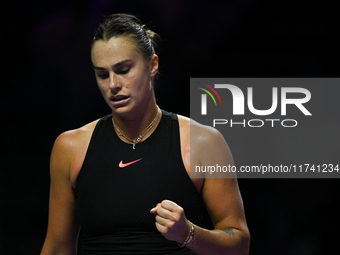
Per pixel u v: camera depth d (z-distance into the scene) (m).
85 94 14.70
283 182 14.62
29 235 14.83
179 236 5.03
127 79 5.68
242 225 6.05
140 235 5.79
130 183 5.87
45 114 14.81
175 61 14.55
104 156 6.10
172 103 14.50
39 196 15.01
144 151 6.04
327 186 14.45
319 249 14.32
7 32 14.50
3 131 14.84
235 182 6.24
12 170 14.94
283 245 14.54
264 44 14.72
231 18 14.62
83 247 6.12
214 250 5.49
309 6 14.61
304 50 14.71
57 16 14.43
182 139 6.09
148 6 14.31
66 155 6.32
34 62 14.66
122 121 6.14
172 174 5.90
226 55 14.67
